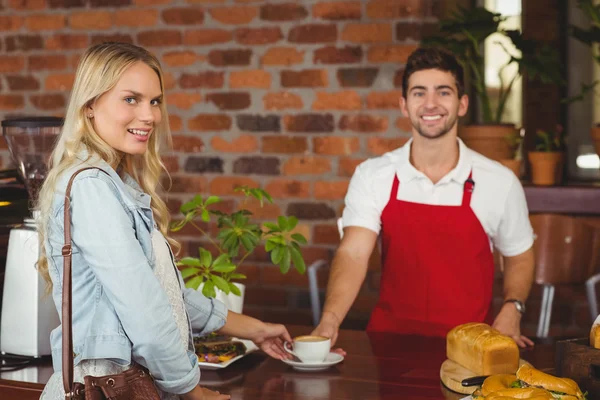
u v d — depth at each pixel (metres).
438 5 3.13
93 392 1.28
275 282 3.34
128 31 3.45
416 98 2.25
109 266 1.30
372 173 2.37
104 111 1.41
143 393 1.32
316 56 3.22
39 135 2.00
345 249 2.34
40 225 1.41
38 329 1.88
